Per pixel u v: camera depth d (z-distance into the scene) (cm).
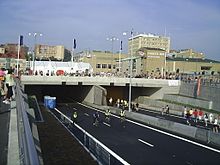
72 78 6775
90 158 1695
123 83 7206
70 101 8131
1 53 12288
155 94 7812
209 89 6550
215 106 6106
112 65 15112
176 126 3675
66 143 2003
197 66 13425
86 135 3131
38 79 6450
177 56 15188
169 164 2094
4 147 945
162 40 16975
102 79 7056
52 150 1788
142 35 16612
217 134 2952
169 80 7669
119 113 5350
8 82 2206
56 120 3247
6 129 1223
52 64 9744
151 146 2719
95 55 14900
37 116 3100
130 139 3030
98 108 6425
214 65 13612
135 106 7119
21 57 12144
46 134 2250
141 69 12656
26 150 477
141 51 12225
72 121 4062
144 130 3688
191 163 2141
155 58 12688
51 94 8756
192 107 6388
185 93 7438
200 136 3194
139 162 2120
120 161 2123
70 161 1586
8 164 659
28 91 7400
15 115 1432
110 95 8569
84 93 7706
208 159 2278
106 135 3212
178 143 2919
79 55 18112
